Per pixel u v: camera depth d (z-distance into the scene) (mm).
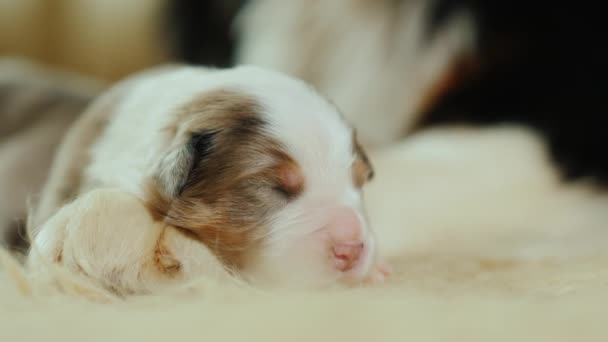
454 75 729
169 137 486
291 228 470
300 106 495
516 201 675
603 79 718
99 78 1462
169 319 354
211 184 475
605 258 533
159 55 1178
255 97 494
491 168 687
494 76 725
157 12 1174
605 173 707
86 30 1455
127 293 431
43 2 1433
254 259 469
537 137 710
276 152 480
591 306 375
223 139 480
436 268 522
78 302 391
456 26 731
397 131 744
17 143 644
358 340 338
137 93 532
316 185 482
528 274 485
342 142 495
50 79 749
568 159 709
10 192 603
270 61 827
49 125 659
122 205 449
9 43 1417
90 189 478
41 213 505
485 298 402
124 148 498
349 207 480
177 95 506
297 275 464
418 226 647
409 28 750
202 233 468
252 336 340
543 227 670
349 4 783
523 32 722
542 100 721
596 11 719
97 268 430
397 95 747
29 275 413
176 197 460
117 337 338
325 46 799
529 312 366
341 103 772
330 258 466
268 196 477
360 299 383
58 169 524
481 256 595
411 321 353
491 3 724
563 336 344
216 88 501
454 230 656
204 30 1021
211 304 376
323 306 368
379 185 667
